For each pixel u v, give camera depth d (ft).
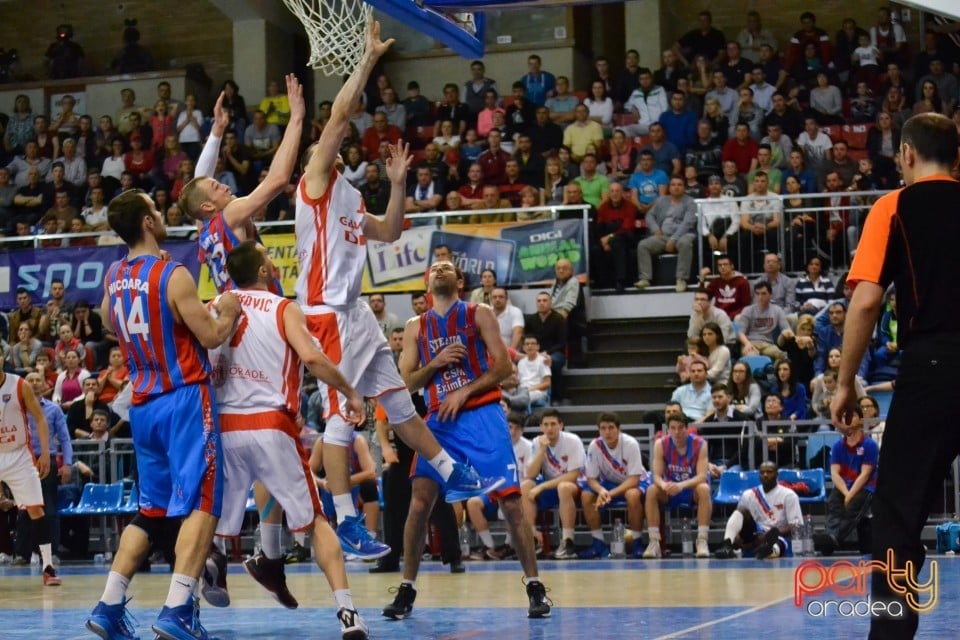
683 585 29.30
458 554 36.86
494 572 36.68
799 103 63.87
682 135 63.62
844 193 54.70
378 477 46.01
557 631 19.79
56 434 45.57
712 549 45.98
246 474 19.13
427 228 57.21
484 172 62.90
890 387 45.78
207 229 21.08
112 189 68.95
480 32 27.58
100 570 42.86
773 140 60.70
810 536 42.22
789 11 74.90
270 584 22.66
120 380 51.88
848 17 73.61
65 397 53.62
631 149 63.62
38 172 71.20
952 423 13.39
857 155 61.82
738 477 43.96
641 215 60.03
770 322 51.01
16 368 58.13
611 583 30.55
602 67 68.49
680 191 57.41
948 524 40.68
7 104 79.15
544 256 56.24
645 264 57.21
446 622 21.79
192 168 68.13
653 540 43.04
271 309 19.17
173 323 18.22
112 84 77.87
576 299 54.65
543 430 44.86
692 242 56.44
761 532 41.83
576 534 47.39
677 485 42.93
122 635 18.63
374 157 67.77
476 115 69.36
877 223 14.03
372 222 22.63
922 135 14.23
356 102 20.85
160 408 18.25
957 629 19.03
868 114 63.10
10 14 84.48
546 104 68.74
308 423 49.96
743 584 29.25
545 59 74.28
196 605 19.42
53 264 60.23
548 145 65.00
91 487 48.37
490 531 46.47
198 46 82.12
